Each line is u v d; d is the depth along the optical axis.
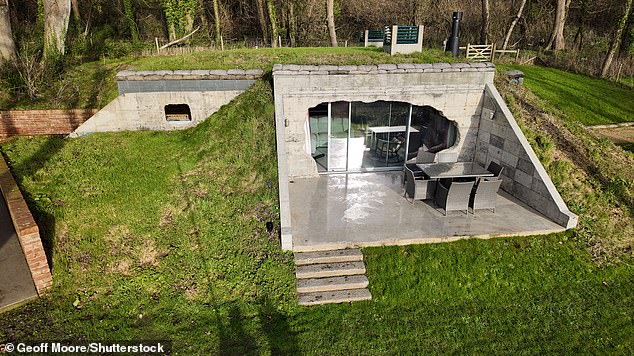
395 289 8.44
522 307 8.28
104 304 7.75
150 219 9.84
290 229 9.14
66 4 16.23
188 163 12.09
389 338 7.44
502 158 12.06
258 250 9.02
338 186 12.29
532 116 12.88
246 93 13.74
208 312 7.72
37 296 7.81
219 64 14.89
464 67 12.23
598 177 11.59
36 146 13.17
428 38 32.28
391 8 33.62
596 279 8.90
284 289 8.23
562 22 31.69
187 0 25.53
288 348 7.09
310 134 13.10
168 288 8.14
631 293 8.59
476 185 10.45
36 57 16.34
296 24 32.22
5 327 7.06
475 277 8.79
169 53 19.77
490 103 12.30
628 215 10.63
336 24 34.72
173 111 15.60
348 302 8.17
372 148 13.39
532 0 36.31
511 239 9.62
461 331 7.68
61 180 11.21
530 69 24.72
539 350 7.33
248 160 11.76
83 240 9.12
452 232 9.64
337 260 8.90
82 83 15.54
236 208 10.27
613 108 20.91
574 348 7.38
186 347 6.99
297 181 12.66
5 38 15.80
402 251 9.16
